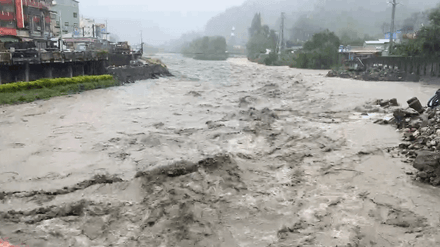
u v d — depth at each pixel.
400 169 12.56
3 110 24.30
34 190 11.38
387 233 8.64
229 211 9.95
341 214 9.61
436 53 40.91
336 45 83.19
